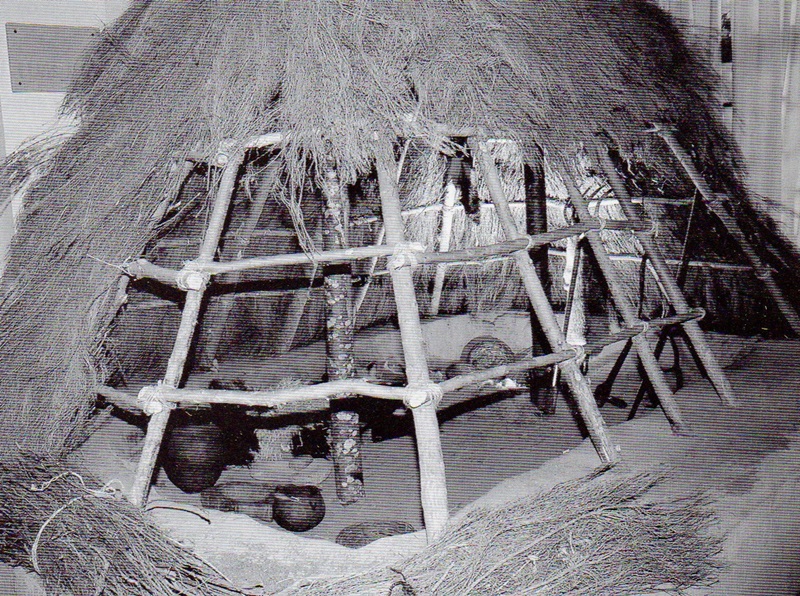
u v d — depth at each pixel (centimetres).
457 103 239
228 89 240
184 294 336
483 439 342
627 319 263
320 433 321
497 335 439
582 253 334
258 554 203
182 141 247
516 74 253
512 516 185
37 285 267
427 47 243
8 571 210
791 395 288
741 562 212
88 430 288
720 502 216
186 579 172
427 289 458
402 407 356
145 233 254
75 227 265
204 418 300
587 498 192
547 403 362
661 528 189
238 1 260
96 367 268
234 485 278
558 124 262
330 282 270
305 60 229
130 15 316
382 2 247
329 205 262
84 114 300
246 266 224
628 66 304
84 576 179
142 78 275
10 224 356
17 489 210
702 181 308
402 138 264
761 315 363
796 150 425
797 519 239
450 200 389
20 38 367
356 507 278
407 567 171
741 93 427
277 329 409
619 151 297
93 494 203
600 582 171
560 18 292
